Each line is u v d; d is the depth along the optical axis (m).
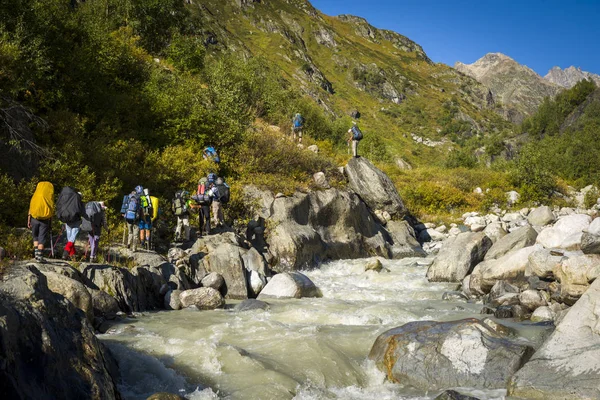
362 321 8.76
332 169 22.62
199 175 17.50
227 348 6.78
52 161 13.54
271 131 24.03
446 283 13.00
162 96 20.19
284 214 17.02
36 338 4.16
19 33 14.91
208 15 137.25
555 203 32.81
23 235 10.41
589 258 8.33
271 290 11.55
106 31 23.61
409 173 35.97
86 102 17.73
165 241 14.35
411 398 5.57
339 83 157.50
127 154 16.11
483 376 5.82
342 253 18.17
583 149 46.56
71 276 8.27
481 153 86.75
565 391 5.14
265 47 149.50
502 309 8.95
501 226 15.36
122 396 5.14
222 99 22.08
